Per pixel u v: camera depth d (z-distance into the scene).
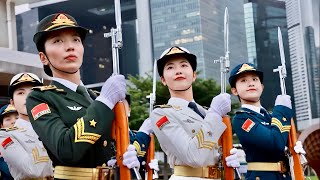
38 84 6.36
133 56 43.91
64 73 4.23
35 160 5.72
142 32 43.09
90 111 3.83
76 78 4.32
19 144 5.80
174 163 5.05
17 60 14.23
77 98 4.15
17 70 14.08
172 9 41.41
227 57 5.43
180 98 5.22
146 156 6.81
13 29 17.38
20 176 5.82
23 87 6.26
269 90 19.30
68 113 4.02
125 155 3.92
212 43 35.19
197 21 37.03
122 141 3.95
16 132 5.87
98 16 39.31
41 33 4.20
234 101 18.89
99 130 3.77
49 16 4.29
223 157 4.98
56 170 4.08
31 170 5.69
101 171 3.98
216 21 35.34
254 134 6.05
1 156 6.60
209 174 4.92
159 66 5.41
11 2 17.42
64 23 4.16
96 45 41.16
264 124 6.18
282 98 6.11
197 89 21.27
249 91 6.38
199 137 4.74
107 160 4.07
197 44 35.91
